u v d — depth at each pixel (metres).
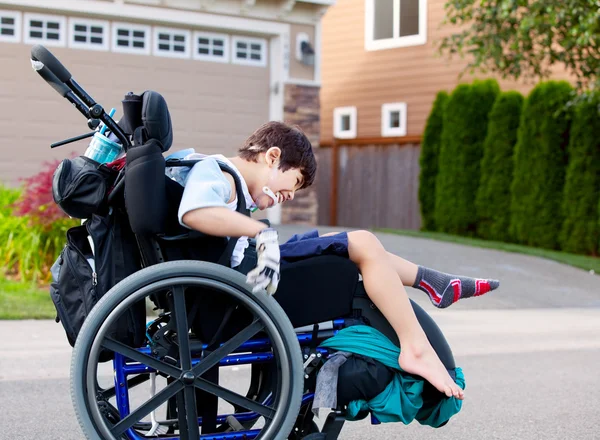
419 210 14.80
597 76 11.41
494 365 5.53
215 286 2.49
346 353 2.71
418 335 2.71
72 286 2.57
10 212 9.35
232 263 2.67
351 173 16.48
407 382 2.73
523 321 7.35
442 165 14.01
